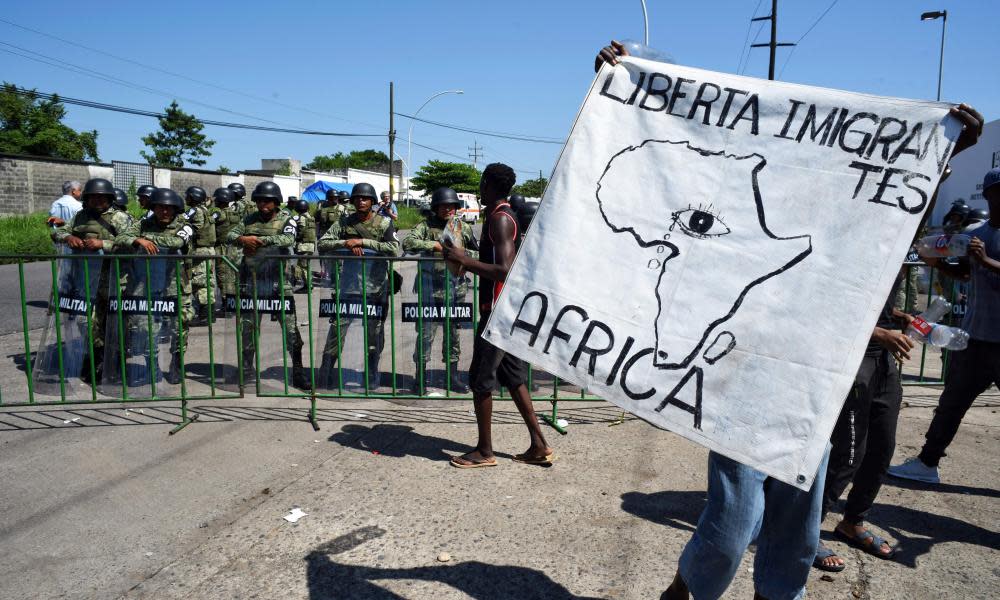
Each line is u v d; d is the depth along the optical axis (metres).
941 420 3.80
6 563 2.96
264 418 4.98
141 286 4.98
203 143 54.28
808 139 2.12
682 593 2.36
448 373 4.88
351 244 5.98
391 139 34.22
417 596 2.73
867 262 1.97
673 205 2.18
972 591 2.81
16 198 23.70
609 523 3.36
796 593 2.35
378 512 3.46
